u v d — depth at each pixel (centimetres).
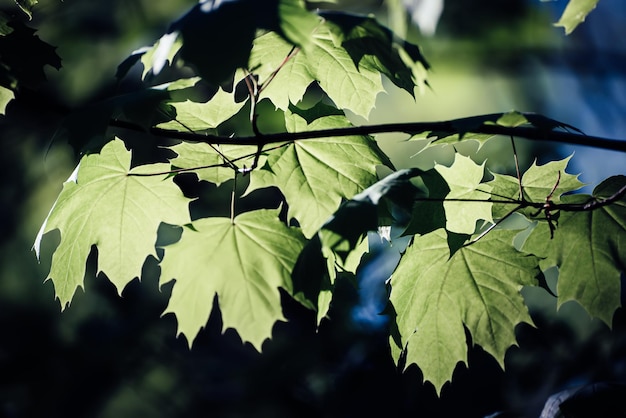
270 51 81
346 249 72
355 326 167
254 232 83
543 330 142
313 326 172
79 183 84
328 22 74
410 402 146
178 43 71
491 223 87
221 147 84
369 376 153
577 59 153
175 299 84
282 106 84
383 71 82
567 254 87
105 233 86
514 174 155
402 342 85
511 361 142
